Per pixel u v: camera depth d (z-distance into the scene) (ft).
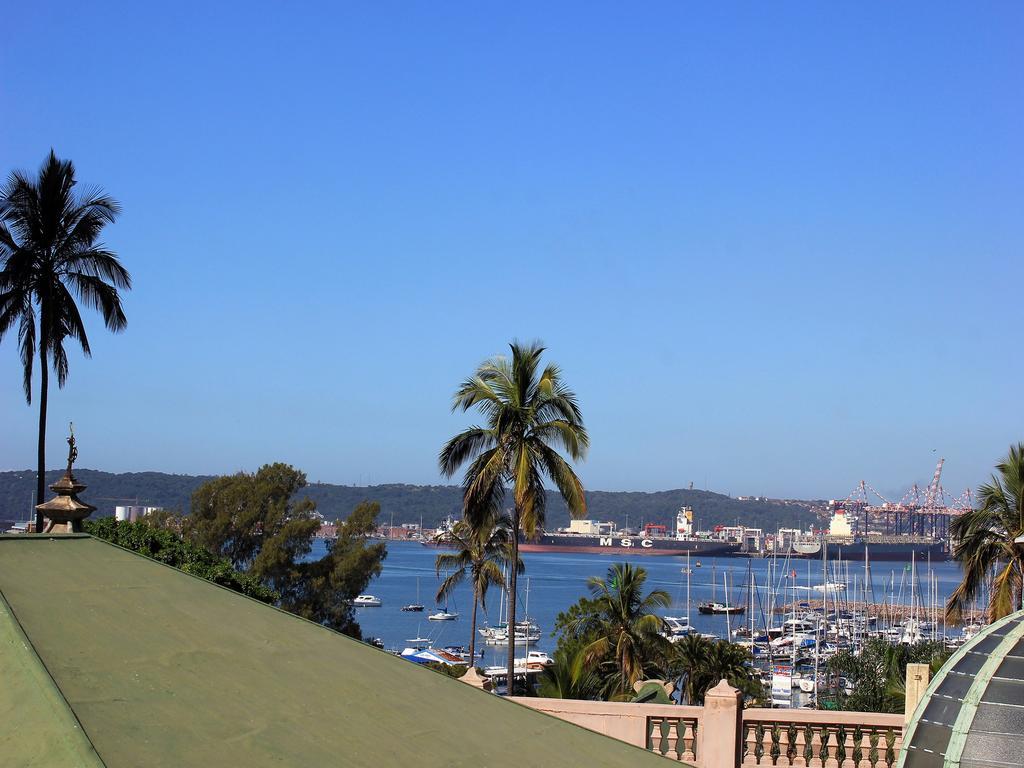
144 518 225.97
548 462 116.16
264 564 200.75
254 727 19.13
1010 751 37.04
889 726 56.29
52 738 16.28
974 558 122.93
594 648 157.48
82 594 22.85
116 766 15.88
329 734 20.12
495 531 187.11
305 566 210.38
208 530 207.72
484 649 488.02
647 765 25.46
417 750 20.92
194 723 18.44
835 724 57.00
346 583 208.85
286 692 21.36
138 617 22.58
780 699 347.36
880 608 604.49
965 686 40.01
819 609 644.69
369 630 562.66
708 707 55.88
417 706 23.62
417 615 639.76
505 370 117.19
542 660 398.83
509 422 113.70
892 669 163.73
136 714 17.95
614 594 170.30
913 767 39.19
